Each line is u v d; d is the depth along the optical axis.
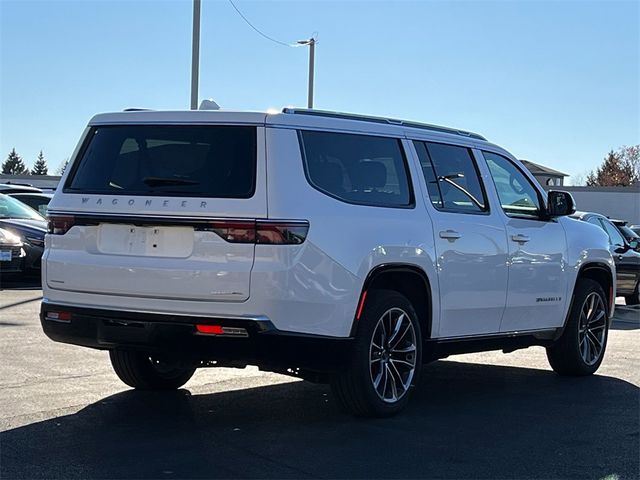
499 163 7.82
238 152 5.84
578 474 5.20
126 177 6.06
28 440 5.64
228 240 5.64
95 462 5.19
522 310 7.69
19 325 10.48
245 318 5.58
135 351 6.45
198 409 6.64
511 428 6.30
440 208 6.93
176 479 4.91
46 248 6.30
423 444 5.78
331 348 5.89
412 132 6.95
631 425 6.45
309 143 6.06
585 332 8.58
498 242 7.36
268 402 6.94
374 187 6.43
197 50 18.22
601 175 99.38
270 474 5.04
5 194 17.02
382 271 6.23
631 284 16.11
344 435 5.95
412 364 6.58
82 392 7.09
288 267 5.64
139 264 5.80
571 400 7.35
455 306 6.94
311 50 26.25
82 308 6.02
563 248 8.17
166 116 6.10
